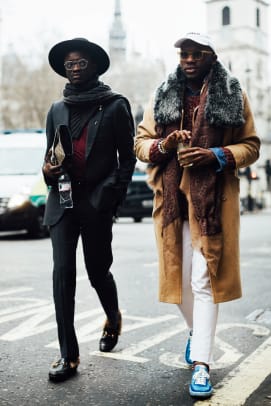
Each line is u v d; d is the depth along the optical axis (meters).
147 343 4.52
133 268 8.48
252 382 3.67
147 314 5.50
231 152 3.51
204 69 3.62
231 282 3.58
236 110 3.53
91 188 3.90
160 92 3.70
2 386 3.60
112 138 3.95
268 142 81.50
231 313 5.59
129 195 20.25
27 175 13.01
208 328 3.54
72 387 3.59
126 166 4.01
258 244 12.04
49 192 3.97
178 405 3.32
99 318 5.33
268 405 3.32
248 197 39.34
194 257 3.61
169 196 3.64
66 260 3.82
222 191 3.60
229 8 83.44
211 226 3.52
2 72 51.16
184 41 3.57
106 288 4.19
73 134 3.91
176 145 3.54
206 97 3.55
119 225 18.84
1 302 6.02
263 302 6.09
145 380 3.71
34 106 49.38
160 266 3.70
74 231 3.91
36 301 6.07
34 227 12.85
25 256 9.86
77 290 6.68
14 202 12.47
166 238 3.65
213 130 3.55
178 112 3.63
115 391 3.53
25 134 14.10
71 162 3.82
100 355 4.21
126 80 71.62
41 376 3.78
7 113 50.81
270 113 83.12
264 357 4.18
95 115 3.91
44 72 49.81
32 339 4.63
